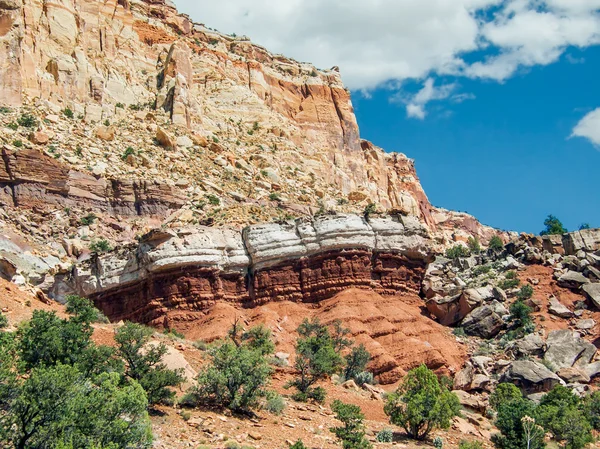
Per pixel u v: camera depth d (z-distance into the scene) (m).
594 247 72.44
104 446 24.33
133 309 62.56
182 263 61.59
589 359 55.97
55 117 91.88
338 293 62.66
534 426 40.53
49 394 24.55
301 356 45.22
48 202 79.75
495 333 61.03
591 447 43.88
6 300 43.25
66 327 33.00
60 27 102.56
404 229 66.44
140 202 84.12
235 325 53.94
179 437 30.08
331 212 66.12
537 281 67.12
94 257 66.19
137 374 33.75
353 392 45.06
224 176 97.06
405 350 55.97
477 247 130.12
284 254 63.75
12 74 91.81
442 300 63.44
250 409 36.06
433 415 38.00
